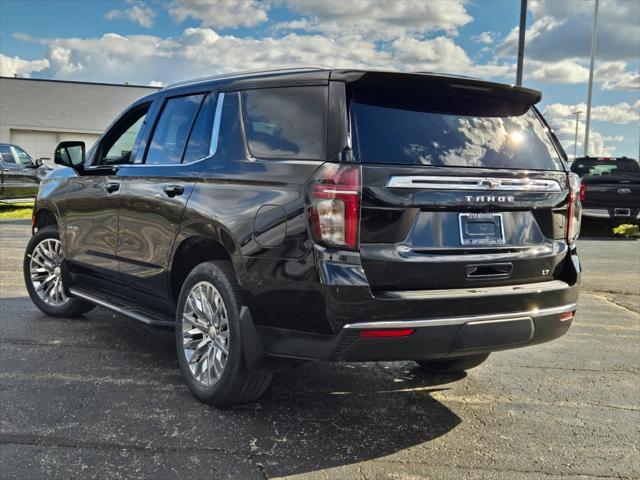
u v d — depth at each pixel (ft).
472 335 10.85
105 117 125.39
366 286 10.18
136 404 12.61
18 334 17.43
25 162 62.80
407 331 10.38
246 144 12.42
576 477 10.20
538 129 12.88
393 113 11.24
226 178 12.38
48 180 19.36
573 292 12.30
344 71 11.07
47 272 19.63
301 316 10.70
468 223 11.17
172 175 13.84
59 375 14.16
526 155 12.28
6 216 56.59
